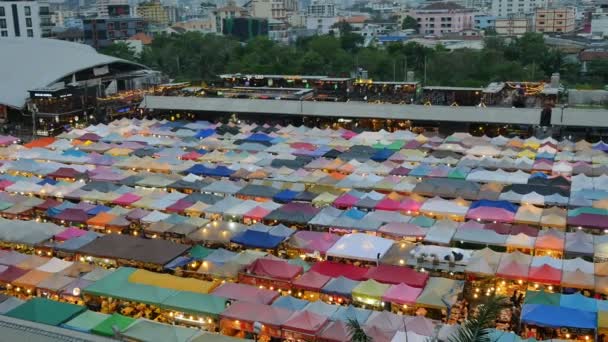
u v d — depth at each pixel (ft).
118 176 159.22
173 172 164.76
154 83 330.34
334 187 145.59
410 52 361.30
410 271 98.48
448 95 242.58
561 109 203.62
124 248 111.45
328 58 369.50
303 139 193.47
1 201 139.85
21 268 103.50
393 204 131.95
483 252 104.42
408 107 221.46
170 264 106.63
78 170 165.58
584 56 379.96
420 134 193.67
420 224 120.88
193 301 90.68
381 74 341.21
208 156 176.24
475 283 100.42
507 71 311.68
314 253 111.86
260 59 373.40
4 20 442.09
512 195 135.44
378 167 160.56
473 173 153.58
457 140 184.24
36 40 329.11
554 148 174.09
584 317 83.61
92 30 629.10
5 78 280.92
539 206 132.87
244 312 87.30
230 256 107.76
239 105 242.99
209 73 379.14
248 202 135.95
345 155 174.29
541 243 109.60
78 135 206.08
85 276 100.78
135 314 94.43
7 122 266.98
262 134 197.77
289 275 99.19
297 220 125.39
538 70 316.60
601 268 98.53
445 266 102.78
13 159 179.93
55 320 85.40
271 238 115.14
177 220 124.36
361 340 51.03
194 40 429.79
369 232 120.26
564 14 639.76
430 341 68.08
